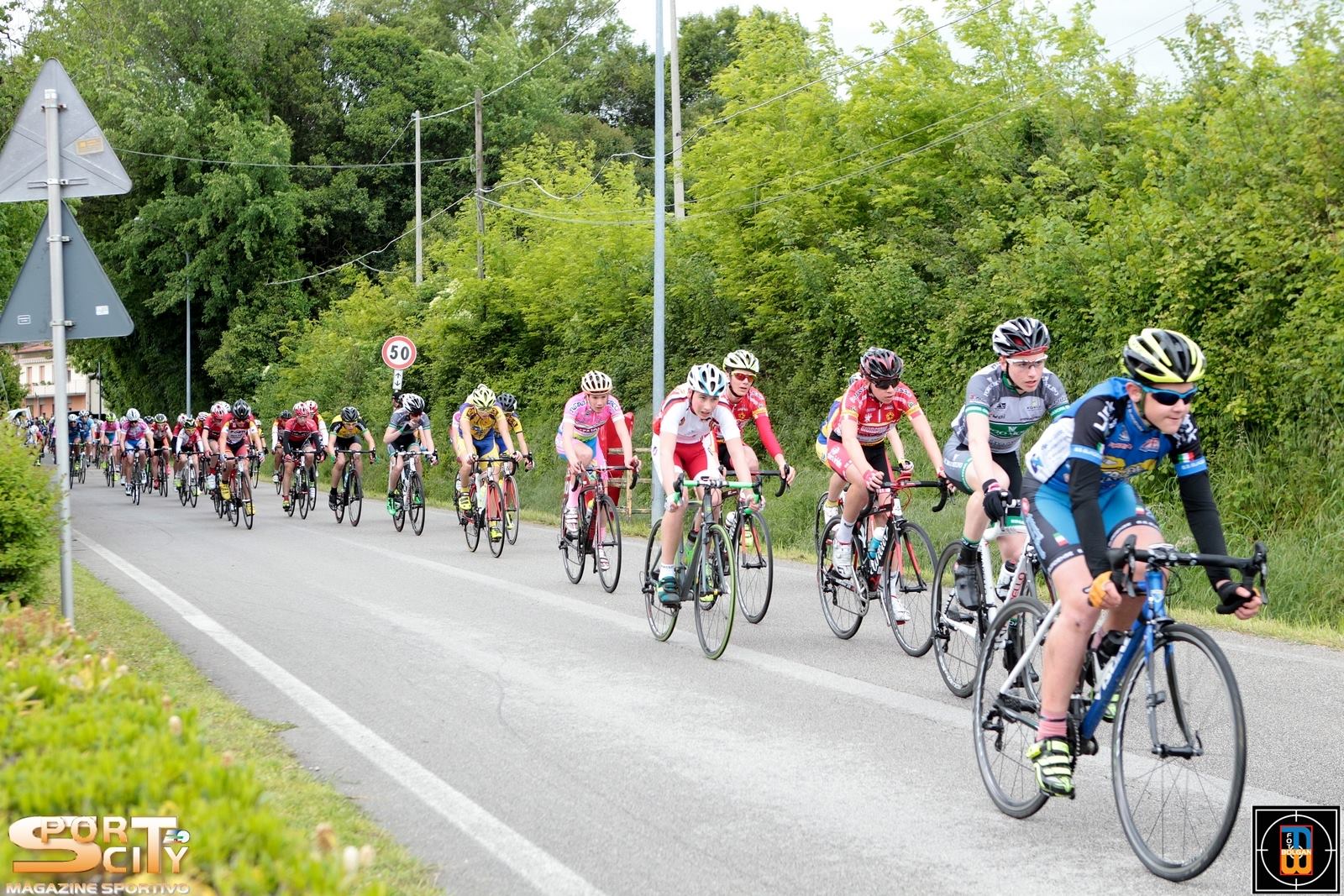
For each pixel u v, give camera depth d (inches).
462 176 2046.0
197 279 1841.8
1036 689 182.7
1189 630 152.6
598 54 2425.0
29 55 752.3
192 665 278.4
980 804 185.5
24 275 269.1
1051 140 690.8
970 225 693.9
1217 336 484.4
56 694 130.9
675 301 864.9
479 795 188.2
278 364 1787.6
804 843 167.6
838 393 708.0
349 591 414.6
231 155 1798.7
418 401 654.5
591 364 951.6
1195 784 150.3
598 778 197.6
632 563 502.3
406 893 142.9
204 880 90.0
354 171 2047.2
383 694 257.1
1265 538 433.7
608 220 1007.0
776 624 352.8
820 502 358.0
